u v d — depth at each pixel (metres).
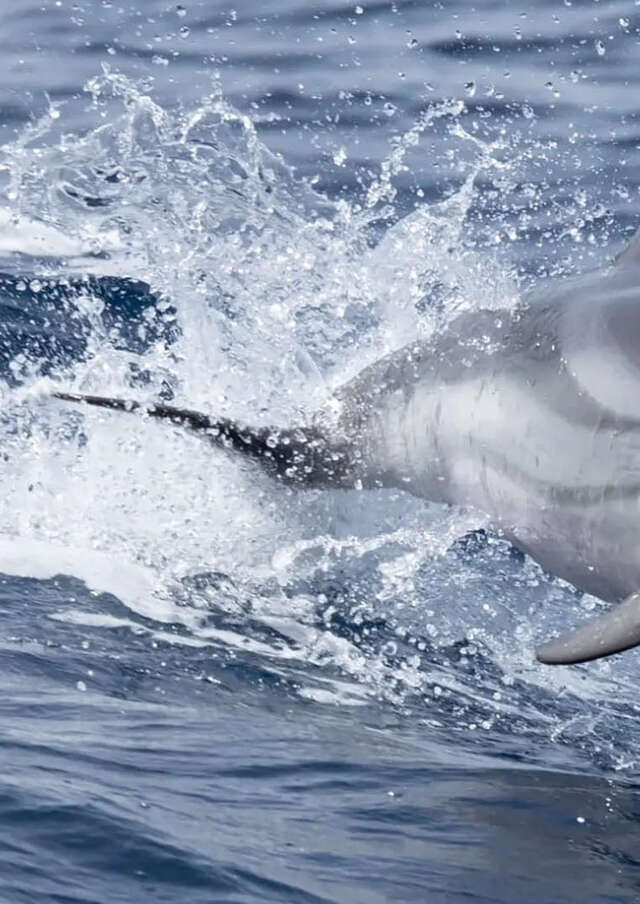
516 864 8.68
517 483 12.05
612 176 24.73
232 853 8.36
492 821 9.28
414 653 12.70
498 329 12.94
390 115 27.41
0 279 20.00
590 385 11.41
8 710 10.16
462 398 12.75
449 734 11.05
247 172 23.50
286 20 33.12
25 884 7.71
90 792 8.84
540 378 11.96
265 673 11.81
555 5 33.75
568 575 11.90
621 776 10.49
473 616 13.51
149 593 13.18
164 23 33.25
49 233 21.58
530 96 28.39
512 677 12.43
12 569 13.25
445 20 32.88
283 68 30.06
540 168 25.05
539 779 10.16
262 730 10.47
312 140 26.11
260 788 9.39
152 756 9.66
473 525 12.92
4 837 8.16
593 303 12.23
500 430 12.23
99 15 34.00
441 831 9.06
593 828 9.34
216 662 11.89
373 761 10.10
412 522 14.37
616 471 10.93
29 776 8.97
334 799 9.37
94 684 10.97
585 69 29.84
